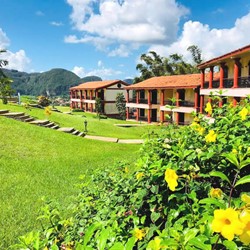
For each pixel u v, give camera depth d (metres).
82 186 3.95
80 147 11.57
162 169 2.19
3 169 7.49
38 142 10.89
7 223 4.61
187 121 25.28
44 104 28.86
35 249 2.09
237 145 2.36
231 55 16.30
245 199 1.22
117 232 1.97
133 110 38.41
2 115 14.01
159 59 46.84
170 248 1.34
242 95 16.16
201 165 2.43
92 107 39.72
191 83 23.97
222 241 1.38
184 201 2.02
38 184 6.62
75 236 2.72
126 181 2.79
